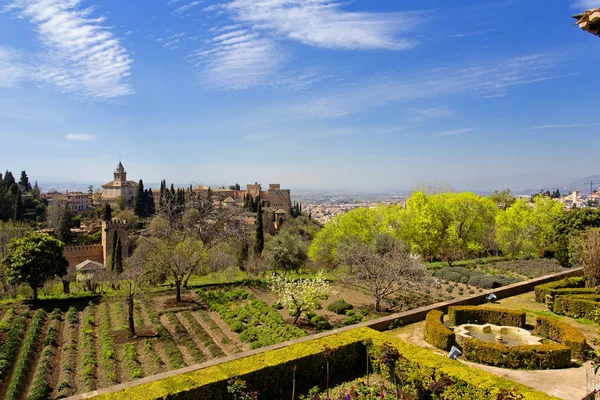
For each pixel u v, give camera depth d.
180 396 11.83
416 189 67.19
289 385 14.08
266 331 26.64
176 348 24.09
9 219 89.50
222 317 30.73
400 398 13.50
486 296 25.81
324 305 33.44
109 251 81.69
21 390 19.56
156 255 35.91
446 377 12.42
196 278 49.06
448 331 17.77
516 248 54.94
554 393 13.47
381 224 56.88
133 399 11.34
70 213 105.25
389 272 30.70
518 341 18.81
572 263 42.91
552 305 24.36
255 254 56.97
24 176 135.88
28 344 24.23
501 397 10.23
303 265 56.84
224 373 12.95
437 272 44.84
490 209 60.81
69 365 22.14
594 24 8.38
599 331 12.59
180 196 106.31
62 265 36.78
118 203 132.62
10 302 33.84
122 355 23.59
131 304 26.89
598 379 14.39
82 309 32.91
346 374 15.56
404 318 20.97
